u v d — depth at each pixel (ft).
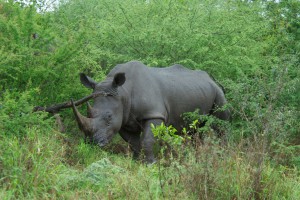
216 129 49.11
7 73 41.01
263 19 64.69
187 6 59.06
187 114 47.26
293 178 36.29
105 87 42.39
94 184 31.07
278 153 39.47
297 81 48.52
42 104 42.75
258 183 31.32
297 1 61.62
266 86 42.37
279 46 61.72
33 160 30.19
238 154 33.17
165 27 54.85
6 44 42.09
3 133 34.32
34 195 28.37
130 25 56.03
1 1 47.73
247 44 58.44
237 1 64.03
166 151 41.01
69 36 44.73
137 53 55.72
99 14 65.41
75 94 45.19
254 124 38.04
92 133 40.32
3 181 28.99
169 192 29.76
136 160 43.32
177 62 53.83
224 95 53.06
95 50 50.37
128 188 30.35
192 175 30.78
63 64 43.32
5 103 35.63
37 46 43.45
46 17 44.45
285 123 39.22
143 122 44.29
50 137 38.14
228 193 30.60
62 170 32.17
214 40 56.39
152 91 44.88
